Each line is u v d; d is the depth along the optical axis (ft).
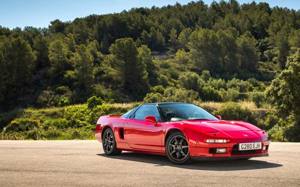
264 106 231.71
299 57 133.90
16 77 363.97
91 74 376.68
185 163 24.88
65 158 28.94
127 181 19.42
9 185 18.78
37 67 396.37
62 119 207.92
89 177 20.71
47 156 30.25
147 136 27.17
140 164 25.45
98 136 31.91
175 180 19.44
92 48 459.73
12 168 24.13
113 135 30.35
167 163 25.81
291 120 133.59
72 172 22.41
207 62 508.53
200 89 396.16
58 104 349.41
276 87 135.13
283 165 24.21
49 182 19.43
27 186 18.47
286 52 538.47
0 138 81.10
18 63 367.45
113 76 398.21
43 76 382.22
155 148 26.63
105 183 18.97
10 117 289.74
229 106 206.59
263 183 18.29
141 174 21.44
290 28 629.10
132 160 27.61
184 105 28.40
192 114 27.30
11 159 28.48
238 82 440.45
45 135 88.99
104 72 407.23
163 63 499.92
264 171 21.81
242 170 22.29
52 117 272.92
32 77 378.12
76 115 217.56
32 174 21.86
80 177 20.75
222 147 23.27
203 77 455.63
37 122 186.39
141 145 27.84
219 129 24.08
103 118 32.07
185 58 540.93
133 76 396.37
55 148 36.73
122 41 402.72
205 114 27.73
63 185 18.62
